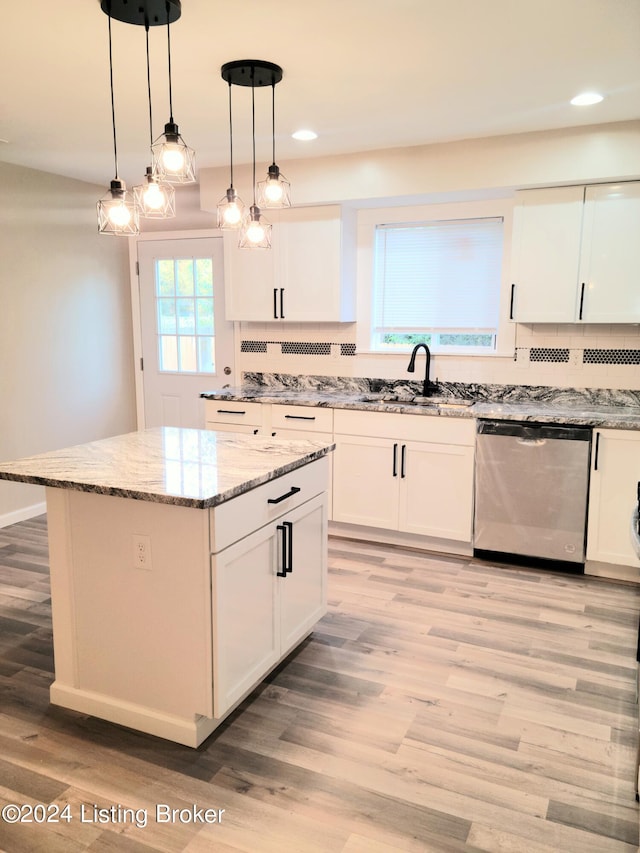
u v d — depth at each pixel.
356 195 4.09
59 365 4.79
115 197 2.31
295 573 2.58
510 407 3.88
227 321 5.09
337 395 4.50
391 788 1.96
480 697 2.44
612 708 2.38
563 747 2.16
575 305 3.70
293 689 2.49
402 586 3.46
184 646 2.10
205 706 2.11
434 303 4.43
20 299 4.43
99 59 2.59
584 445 3.44
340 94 2.98
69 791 1.95
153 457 2.49
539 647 2.81
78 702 2.35
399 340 4.62
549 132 3.54
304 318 4.46
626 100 3.06
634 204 3.51
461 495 3.80
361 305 4.58
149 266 5.32
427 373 4.29
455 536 3.86
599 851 1.73
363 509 4.11
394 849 1.73
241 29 2.31
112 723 2.29
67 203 4.76
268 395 4.45
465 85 2.87
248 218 2.90
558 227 3.67
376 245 4.52
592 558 3.53
